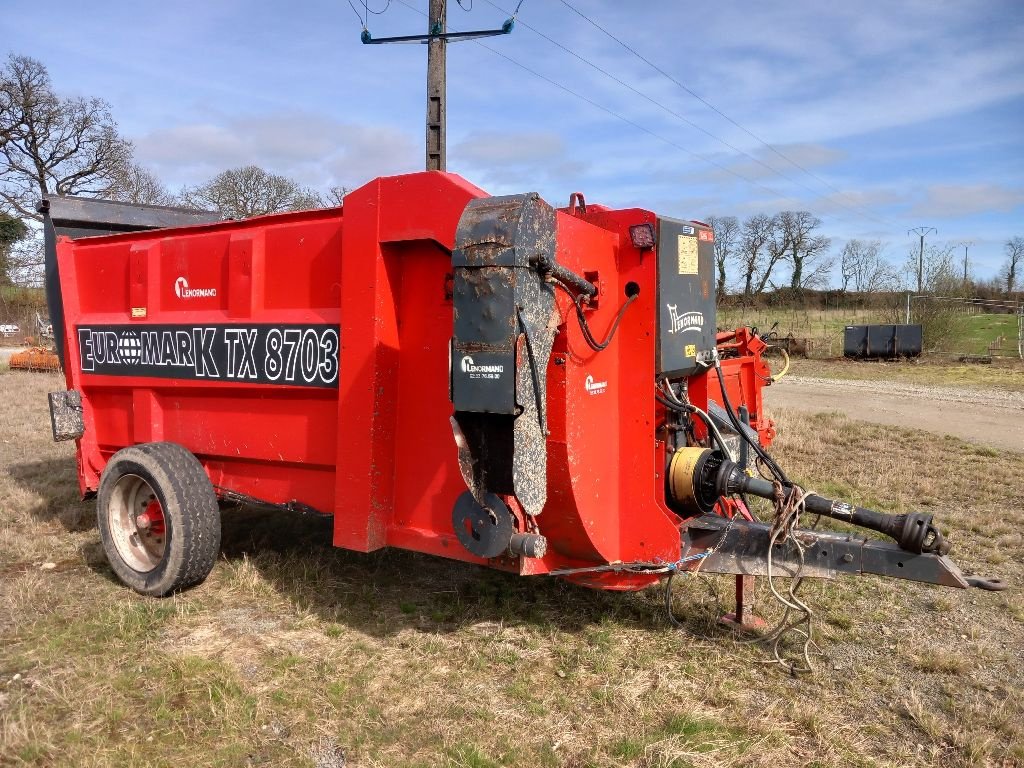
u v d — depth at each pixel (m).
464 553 3.82
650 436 3.92
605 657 3.98
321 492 4.58
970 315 33.50
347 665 3.88
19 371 20.03
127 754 3.08
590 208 4.13
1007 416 14.38
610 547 3.95
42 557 5.43
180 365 5.04
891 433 11.73
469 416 3.24
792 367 26.86
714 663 4.01
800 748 3.27
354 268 4.02
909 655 4.16
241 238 4.67
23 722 3.19
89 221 6.15
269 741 3.21
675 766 3.08
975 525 6.55
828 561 3.80
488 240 3.04
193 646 4.03
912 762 3.21
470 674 3.81
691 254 4.30
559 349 3.46
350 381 4.05
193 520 4.61
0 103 40.44
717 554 4.12
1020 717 3.57
